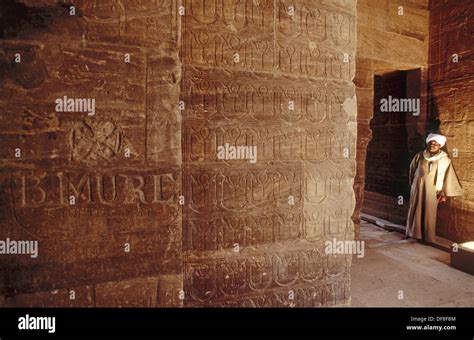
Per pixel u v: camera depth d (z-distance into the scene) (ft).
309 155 8.23
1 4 5.08
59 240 5.41
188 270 7.36
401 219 20.76
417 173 17.88
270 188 7.89
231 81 7.48
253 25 7.59
